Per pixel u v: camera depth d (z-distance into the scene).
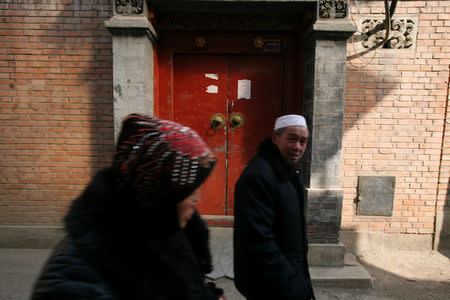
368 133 3.81
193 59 4.06
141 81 3.32
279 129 1.78
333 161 3.41
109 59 3.75
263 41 3.93
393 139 3.81
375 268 3.66
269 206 1.59
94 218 0.72
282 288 1.52
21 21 3.70
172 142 0.72
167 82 4.01
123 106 3.35
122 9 3.22
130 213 0.73
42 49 3.74
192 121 4.12
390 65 3.72
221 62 4.06
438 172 3.85
